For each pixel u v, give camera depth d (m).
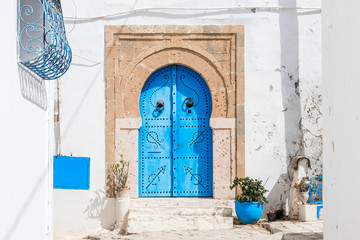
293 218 7.88
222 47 8.22
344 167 3.00
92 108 8.08
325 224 3.53
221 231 7.14
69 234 7.88
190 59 8.21
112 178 7.99
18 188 3.51
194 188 8.30
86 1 8.13
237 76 8.17
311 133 8.23
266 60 8.23
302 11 8.26
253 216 7.50
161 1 8.20
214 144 8.16
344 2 3.04
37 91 4.19
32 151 3.98
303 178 7.76
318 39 8.28
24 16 4.06
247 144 8.17
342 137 3.06
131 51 8.17
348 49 2.95
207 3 8.20
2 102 3.11
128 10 8.16
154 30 8.15
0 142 3.05
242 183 7.66
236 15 8.23
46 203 4.51
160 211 7.65
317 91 8.27
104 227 7.91
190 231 7.21
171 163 8.34
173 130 8.33
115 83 8.11
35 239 4.06
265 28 8.23
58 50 3.99
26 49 3.62
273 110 8.20
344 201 2.99
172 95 8.35
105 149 8.05
